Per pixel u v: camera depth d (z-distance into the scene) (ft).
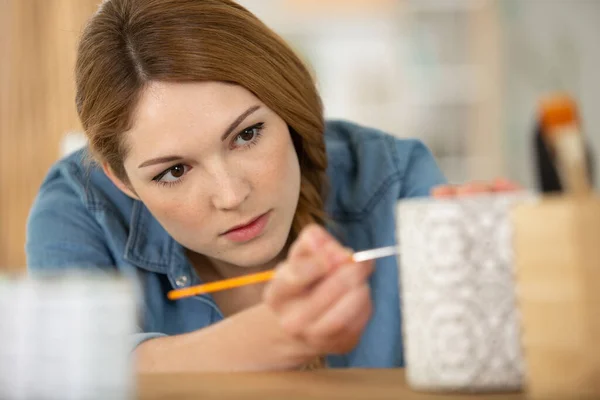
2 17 8.82
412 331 2.28
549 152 2.23
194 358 2.97
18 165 8.82
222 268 4.63
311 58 14.80
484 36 14.96
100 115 3.92
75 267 4.67
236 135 3.83
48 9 8.80
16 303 1.84
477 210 2.21
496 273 2.20
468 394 2.21
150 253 4.62
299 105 4.10
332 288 2.58
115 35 3.87
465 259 2.20
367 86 14.93
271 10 14.65
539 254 2.01
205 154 3.79
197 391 2.35
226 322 3.05
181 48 3.72
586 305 1.96
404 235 2.29
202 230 3.97
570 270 1.97
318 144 4.38
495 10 14.87
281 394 2.27
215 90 3.75
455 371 2.21
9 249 8.81
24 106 8.82
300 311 2.61
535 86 14.93
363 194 4.95
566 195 2.19
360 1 12.41
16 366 1.84
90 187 4.83
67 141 6.46
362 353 4.68
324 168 4.55
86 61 4.04
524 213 2.04
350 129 5.32
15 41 8.80
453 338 2.20
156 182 3.93
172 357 3.02
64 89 8.74
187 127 3.74
